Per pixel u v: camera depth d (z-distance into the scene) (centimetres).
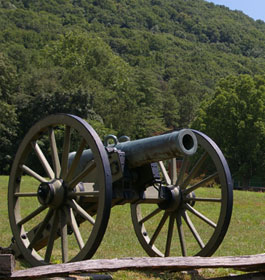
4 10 16350
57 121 727
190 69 15562
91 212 772
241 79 5388
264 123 4994
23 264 772
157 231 857
